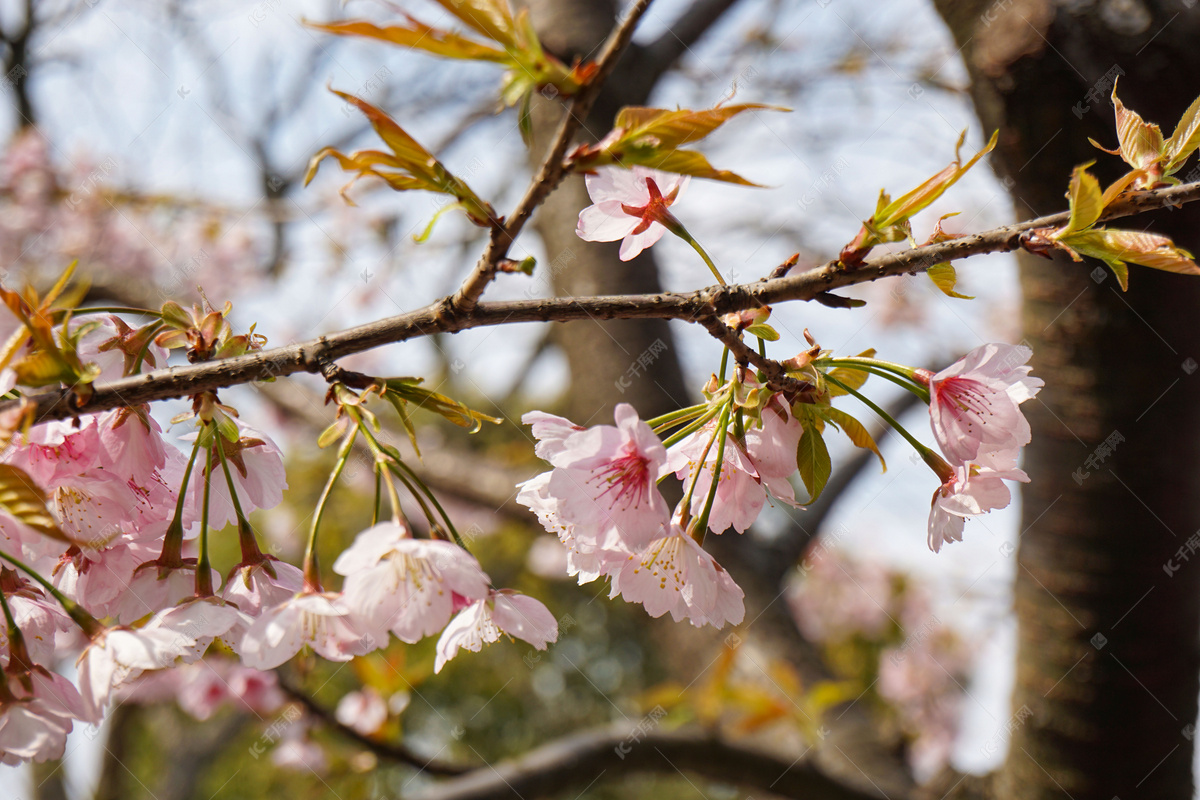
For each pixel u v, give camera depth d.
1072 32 1.04
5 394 0.90
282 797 3.85
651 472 0.92
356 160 0.87
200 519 0.94
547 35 1.42
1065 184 1.06
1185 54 1.03
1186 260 0.90
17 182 2.86
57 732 0.89
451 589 0.89
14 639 0.90
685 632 1.62
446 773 1.48
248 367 0.90
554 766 1.30
